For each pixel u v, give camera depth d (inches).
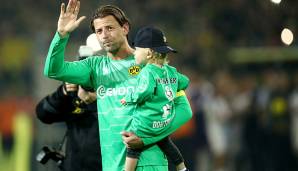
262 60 1478.8
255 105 1422.2
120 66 567.5
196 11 1710.1
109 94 567.2
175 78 568.1
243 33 1549.0
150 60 553.9
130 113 555.8
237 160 1451.8
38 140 1393.9
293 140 1378.0
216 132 1480.1
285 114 1380.4
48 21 1903.3
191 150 1477.6
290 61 1421.0
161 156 561.3
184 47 1680.6
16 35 1935.3
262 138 1407.5
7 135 1561.3
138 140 543.8
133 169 549.0
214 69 1592.0
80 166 657.6
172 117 559.2
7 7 1959.9
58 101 657.0
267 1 1284.4
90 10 1654.8
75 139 661.9
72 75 565.3
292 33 1098.1
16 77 1861.5
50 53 548.7
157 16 1716.3
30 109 1644.9
